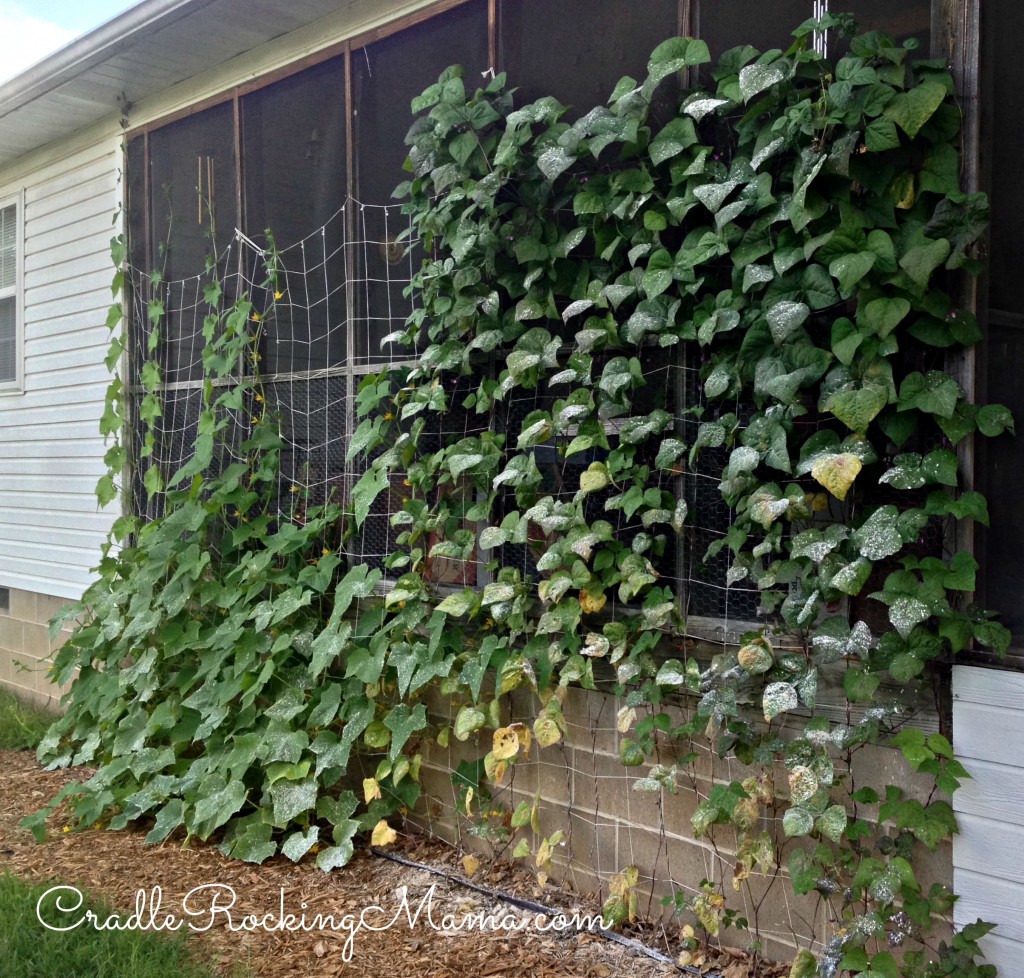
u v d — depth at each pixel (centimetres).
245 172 499
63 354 634
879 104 262
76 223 622
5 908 338
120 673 497
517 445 356
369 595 402
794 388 275
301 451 470
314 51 456
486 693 383
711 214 316
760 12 313
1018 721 248
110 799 443
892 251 261
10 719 602
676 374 327
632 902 324
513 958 313
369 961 313
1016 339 278
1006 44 271
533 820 354
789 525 290
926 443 270
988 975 248
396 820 419
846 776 281
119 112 578
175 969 301
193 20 455
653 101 327
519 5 376
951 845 263
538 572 368
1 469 695
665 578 331
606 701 347
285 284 478
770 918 301
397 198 424
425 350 405
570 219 354
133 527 549
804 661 284
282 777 402
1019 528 269
